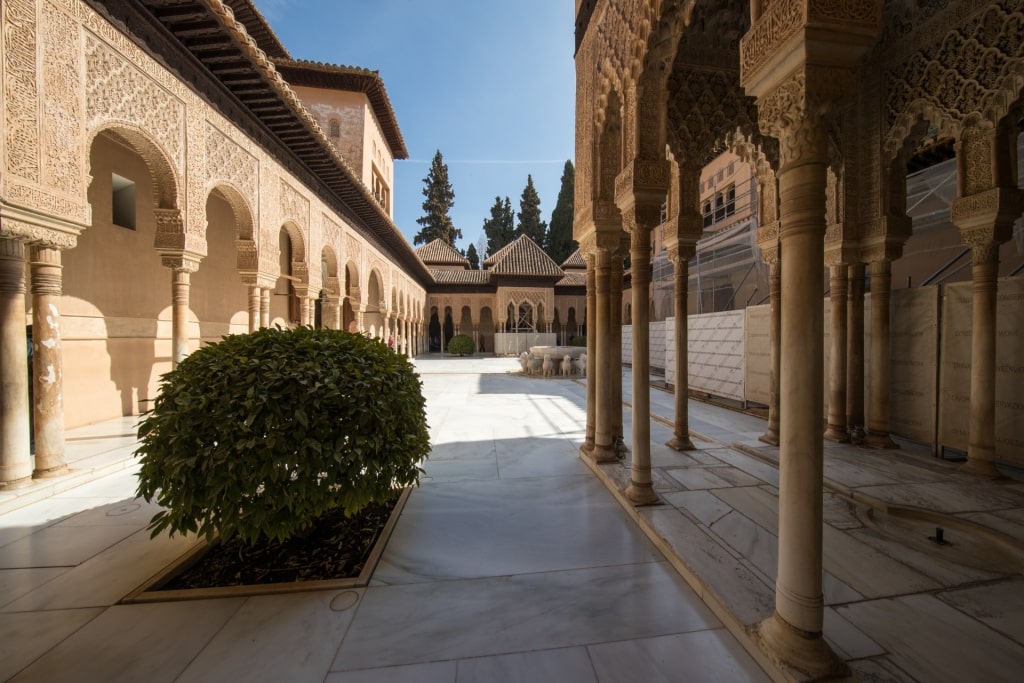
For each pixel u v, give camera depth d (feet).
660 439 17.22
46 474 11.55
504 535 8.95
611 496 11.22
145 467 7.32
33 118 10.64
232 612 6.36
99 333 19.08
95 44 12.44
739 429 19.25
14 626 6.01
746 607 6.16
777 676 5.03
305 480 7.11
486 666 5.32
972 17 11.95
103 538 8.73
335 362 8.42
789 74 5.43
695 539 8.32
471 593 6.88
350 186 30.78
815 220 5.24
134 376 20.84
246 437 7.06
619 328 14.79
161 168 15.58
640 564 7.84
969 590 6.86
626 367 57.62
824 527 9.25
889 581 7.11
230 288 27.89
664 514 9.55
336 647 5.63
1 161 9.95
